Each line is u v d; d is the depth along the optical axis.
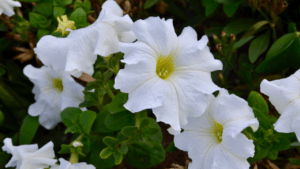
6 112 0.62
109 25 0.50
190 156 0.52
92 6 0.64
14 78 0.64
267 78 0.61
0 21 0.63
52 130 0.62
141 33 0.50
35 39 0.63
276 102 0.51
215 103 0.52
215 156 0.51
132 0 0.64
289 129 0.50
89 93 0.55
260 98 0.54
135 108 0.49
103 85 0.53
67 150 0.54
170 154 0.61
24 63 0.66
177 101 0.50
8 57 0.66
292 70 0.61
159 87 0.49
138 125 0.52
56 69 0.50
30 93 0.63
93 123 0.56
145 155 0.56
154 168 0.60
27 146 0.53
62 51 0.50
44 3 0.60
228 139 0.50
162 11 0.66
